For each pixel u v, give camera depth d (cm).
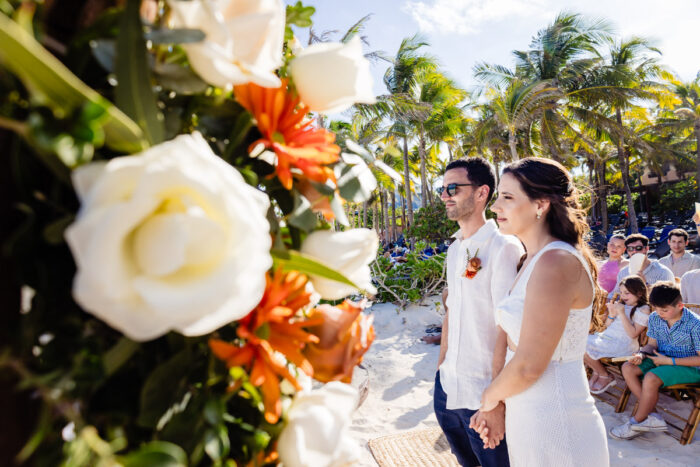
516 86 1653
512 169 182
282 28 48
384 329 648
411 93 1945
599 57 1933
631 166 3112
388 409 402
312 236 54
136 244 30
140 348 42
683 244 538
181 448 40
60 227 33
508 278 207
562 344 159
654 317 375
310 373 46
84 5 40
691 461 308
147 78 36
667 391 373
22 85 35
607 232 2441
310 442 49
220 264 32
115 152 38
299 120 52
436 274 779
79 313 37
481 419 189
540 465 155
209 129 48
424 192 2178
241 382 47
